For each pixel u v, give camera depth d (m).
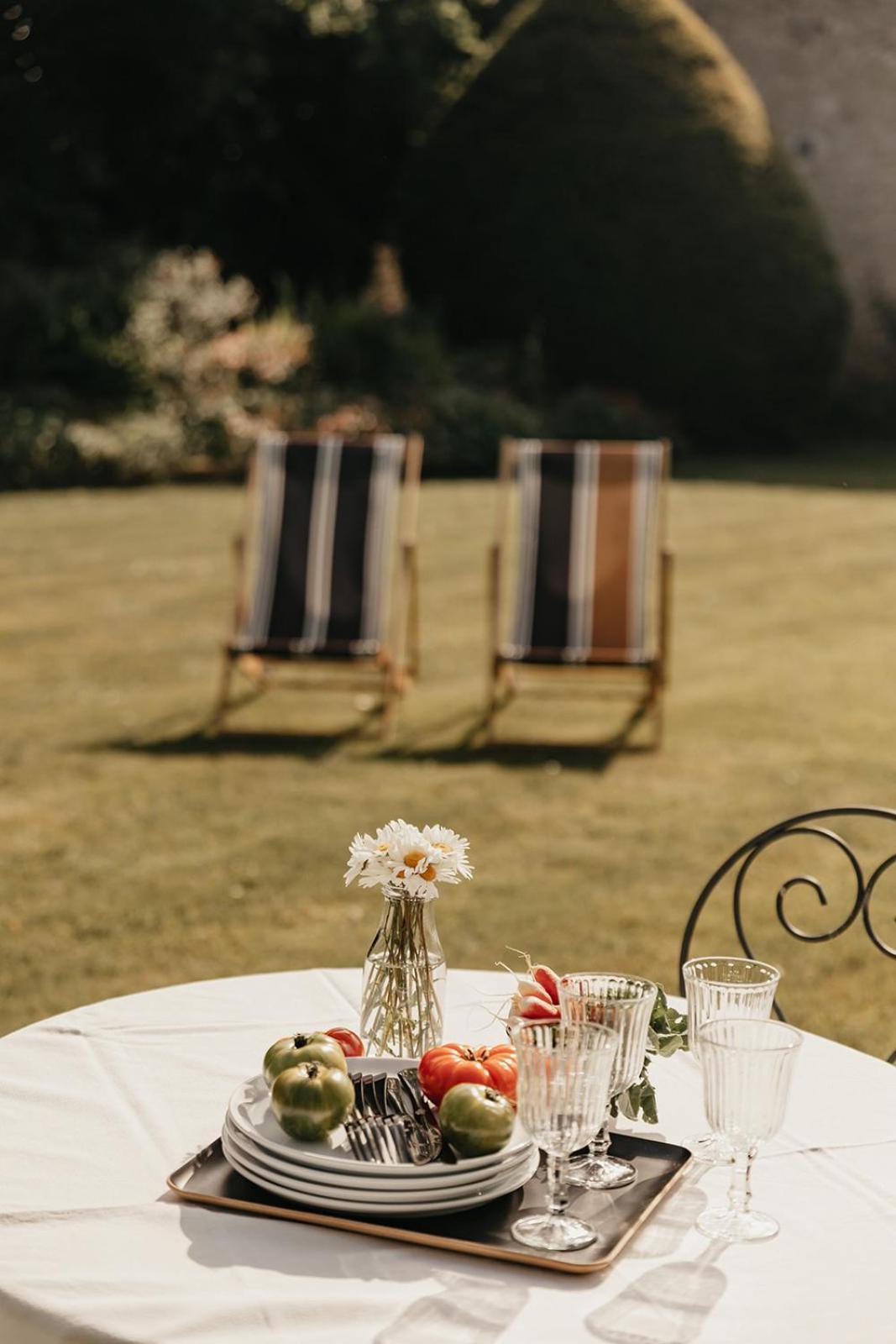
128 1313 1.36
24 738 6.14
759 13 18.12
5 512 11.42
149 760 5.86
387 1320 1.36
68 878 4.61
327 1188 1.52
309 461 6.64
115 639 7.90
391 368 14.38
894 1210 1.60
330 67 17.34
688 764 5.91
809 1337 1.35
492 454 13.73
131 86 15.55
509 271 15.16
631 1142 1.73
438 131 15.36
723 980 1.76
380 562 6.48
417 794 5.49
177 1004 2.14
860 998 3.89
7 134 15.16
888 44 17.67
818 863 4.84
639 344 15.00
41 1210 1.55
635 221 14.84
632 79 14.92
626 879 4.66
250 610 6.47
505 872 4.70
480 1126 1.55
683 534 10.97
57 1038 2.01
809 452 15.80
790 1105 1.86
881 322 17.86
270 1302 1.38
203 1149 1.67
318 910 4.37
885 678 7.28
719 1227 1.55
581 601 6.35
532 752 6.08
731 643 8.05
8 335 13.73
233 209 17.97
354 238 18.27
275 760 5.90
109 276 14.44
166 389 14.03
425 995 1.85
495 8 19.34
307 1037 1.68
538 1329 1.36
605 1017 1.57
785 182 15.06
